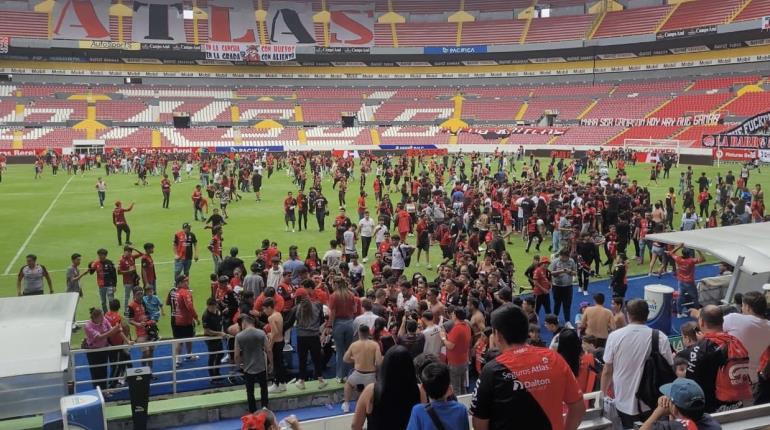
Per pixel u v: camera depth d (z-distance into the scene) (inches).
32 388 331.3
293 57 3334.2
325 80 3644.2
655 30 3127.5
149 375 410.6
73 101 3075.8
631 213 1010.1
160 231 1164.5
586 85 3334.2
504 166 2314.2
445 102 3417.8
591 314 465.7
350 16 3636.8
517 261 948.6
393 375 223.8
